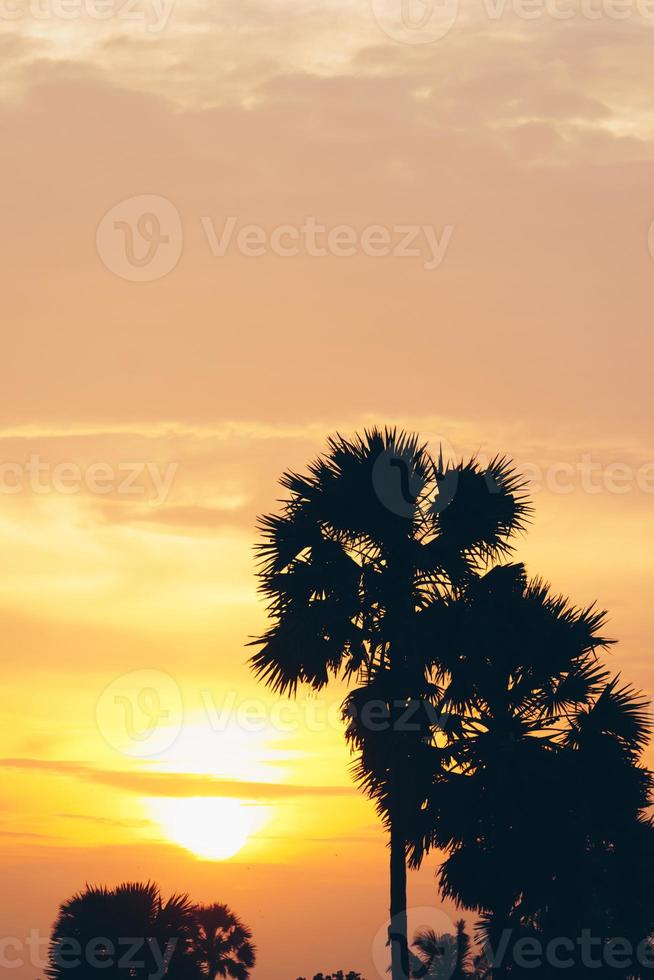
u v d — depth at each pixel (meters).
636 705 41.56
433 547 45.00
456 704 42.03
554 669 42.06
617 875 40.22
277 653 44.03
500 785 39.84
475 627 42.19
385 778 41.41
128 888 43.88
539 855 39.56
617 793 40.44
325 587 44.03
